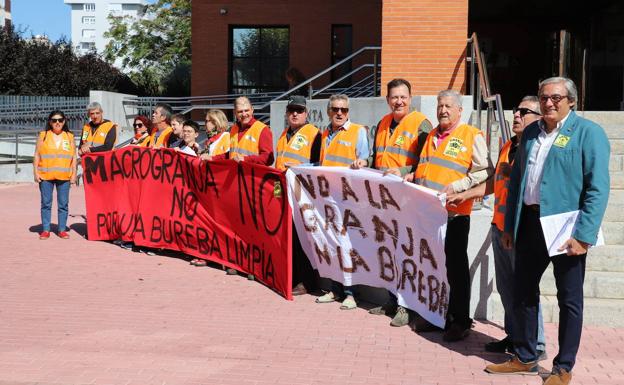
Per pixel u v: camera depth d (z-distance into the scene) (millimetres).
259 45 20250
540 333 5773
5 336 6305
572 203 4996
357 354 5910
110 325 6660
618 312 6656
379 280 7117
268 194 8016
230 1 20000
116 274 8867
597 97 17938
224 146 9445
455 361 5781
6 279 8531
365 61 19406
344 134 7574
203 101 20281
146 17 45469
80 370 5469
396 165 6996
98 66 35688
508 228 5410
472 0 15922
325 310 7293
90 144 11242
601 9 17391
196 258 9578
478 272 6953
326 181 7367
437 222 6254
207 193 9172
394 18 11453
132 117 22000
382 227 7000
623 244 7602
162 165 9930
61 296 7738
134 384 5191
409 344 6211
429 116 9219
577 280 5086
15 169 21250
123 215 10664
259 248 8328
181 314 7059
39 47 34125
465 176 6301
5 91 31953
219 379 5301
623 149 8977
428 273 6480
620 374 5504
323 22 19672
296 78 15250
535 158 5180
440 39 11367
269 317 6988
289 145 8102
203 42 20172
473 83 10578
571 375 5191
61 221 11477
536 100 5684
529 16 18375
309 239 7723
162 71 41594
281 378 5328
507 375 5465
